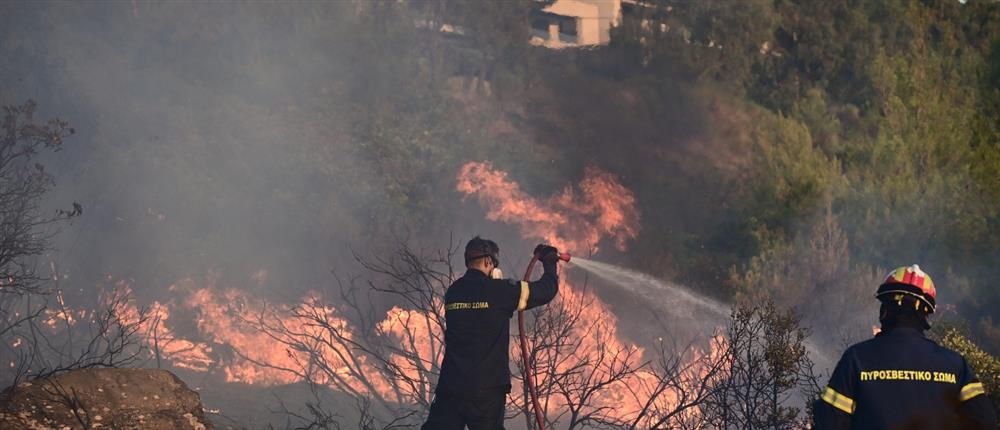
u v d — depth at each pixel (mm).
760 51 37562
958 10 32938
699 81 34344
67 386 4652
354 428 8719
